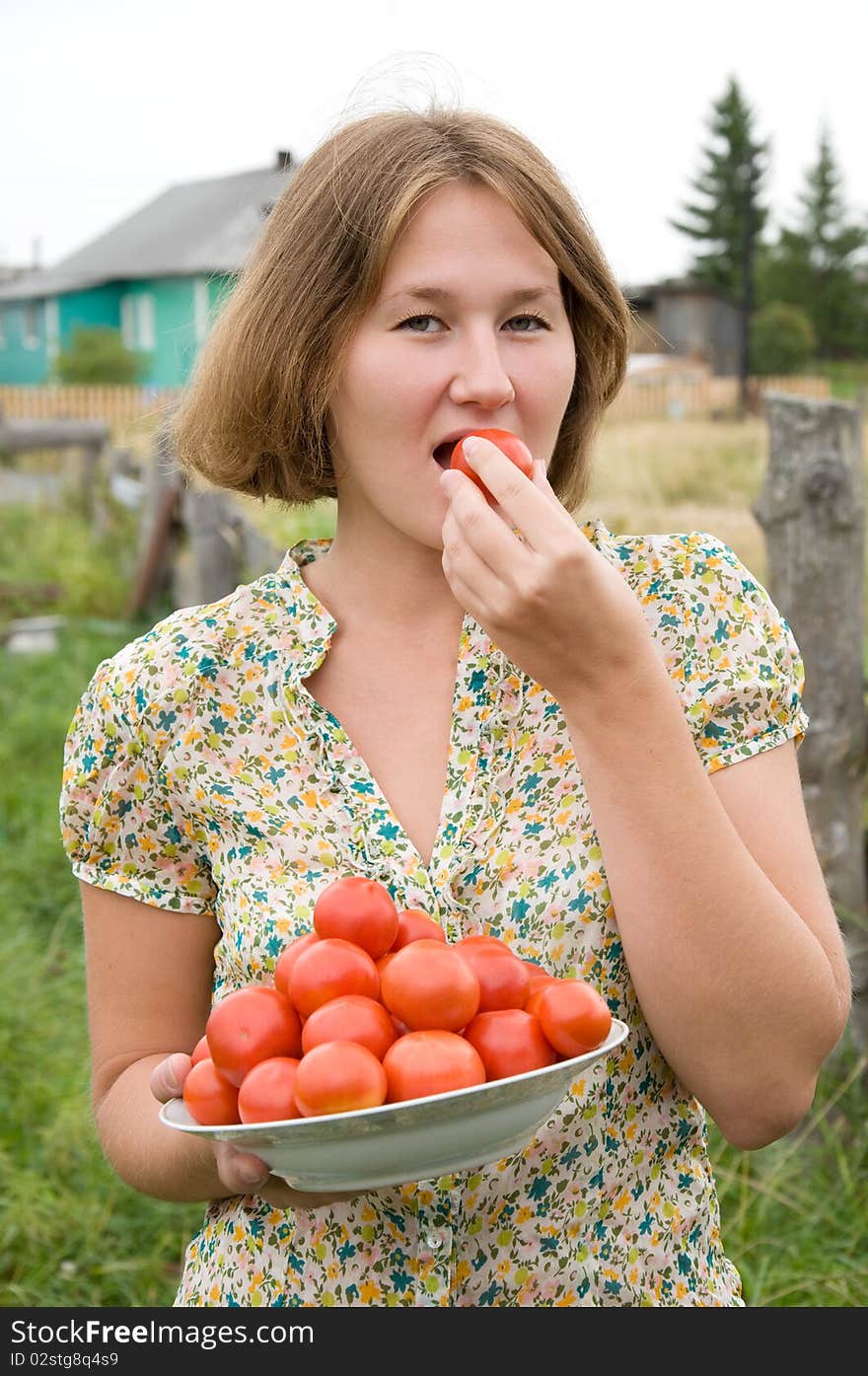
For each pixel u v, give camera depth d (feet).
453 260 4.54
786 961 4.20
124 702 5.11
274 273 4.88
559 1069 3.73
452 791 4.80
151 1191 5.07
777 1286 9.12
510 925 4.67
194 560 27.40
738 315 159.22
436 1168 3.83
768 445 11.28
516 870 4.71
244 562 25.32
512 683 4.87
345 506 5.17
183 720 5.04
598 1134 4.69
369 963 4.12
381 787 4.95
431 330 4.63
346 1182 3.87
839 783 11.27
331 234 4.69
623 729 4.11
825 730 11.17
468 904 4.72
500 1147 3.87
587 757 4.19
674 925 4.16
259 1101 3.88
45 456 54.60
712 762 4.68
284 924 4.77
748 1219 9.75
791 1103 4.42
